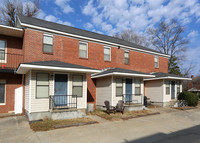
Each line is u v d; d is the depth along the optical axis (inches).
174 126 301.6
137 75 456.1
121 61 588.4
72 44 472.4
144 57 670.5
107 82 456.1
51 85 345.7
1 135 230.2
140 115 389.1
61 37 452.4
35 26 395.9
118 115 381.4
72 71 366.9
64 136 227.1
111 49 565.0
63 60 448.5
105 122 318.3
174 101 601.9
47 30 418.6
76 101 355.9
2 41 408.2
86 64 495.2
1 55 401.1
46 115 330.0
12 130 255.1
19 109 388.5
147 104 600.7
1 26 356.5
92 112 415.8
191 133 255.6
